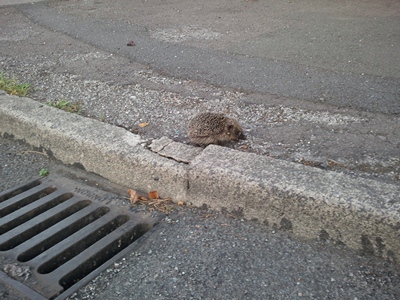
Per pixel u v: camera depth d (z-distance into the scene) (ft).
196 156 4.05
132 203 4.02
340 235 3.32
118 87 6.22
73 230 3.80
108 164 4.36
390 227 3.10
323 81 6.30
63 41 8.43
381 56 7.25
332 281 3.02
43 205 4.09
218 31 9.00
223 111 5.46
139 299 2.94
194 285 3.03
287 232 3.53
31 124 4.90
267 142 4.70
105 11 10.84
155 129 5.04
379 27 8.91
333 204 3.28
